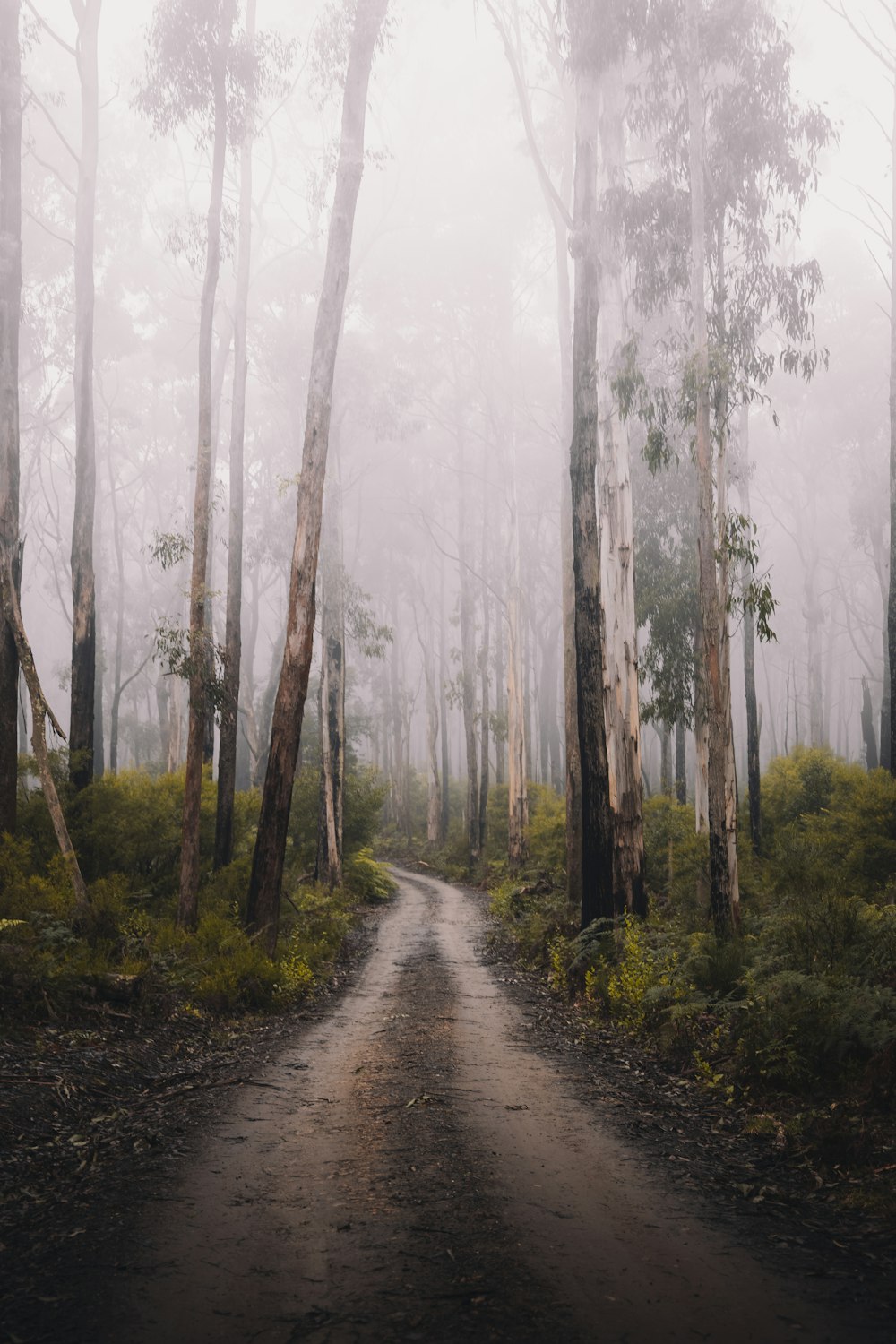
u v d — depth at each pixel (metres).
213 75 17.09
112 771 22.89
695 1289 3.80
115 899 14.19
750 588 13.66
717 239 16.97
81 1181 5.24
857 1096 6.59
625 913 14.52
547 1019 11.23
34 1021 8.64
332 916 21.53
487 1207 4.75
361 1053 9.15
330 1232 4.42
